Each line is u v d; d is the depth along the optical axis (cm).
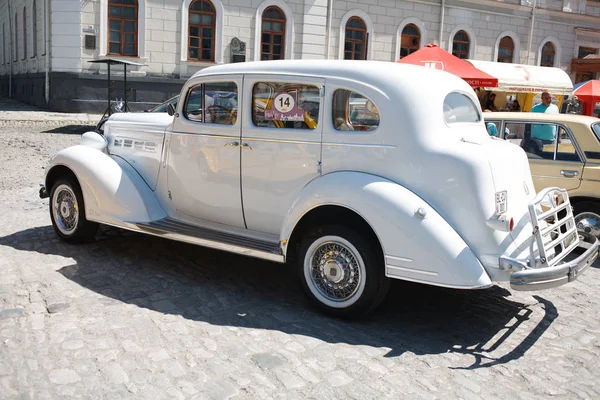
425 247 379
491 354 388
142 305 443
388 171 408
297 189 449
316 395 322
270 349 377
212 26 2144
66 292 461
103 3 1984
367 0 2402
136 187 543
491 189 390
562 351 397
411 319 443
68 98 2002
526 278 369
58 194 591
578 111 1997
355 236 407
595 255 439
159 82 2081
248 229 493
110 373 336
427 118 406
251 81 469
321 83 434
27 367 339
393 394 327
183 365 350
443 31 2570
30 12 2364
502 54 2730
